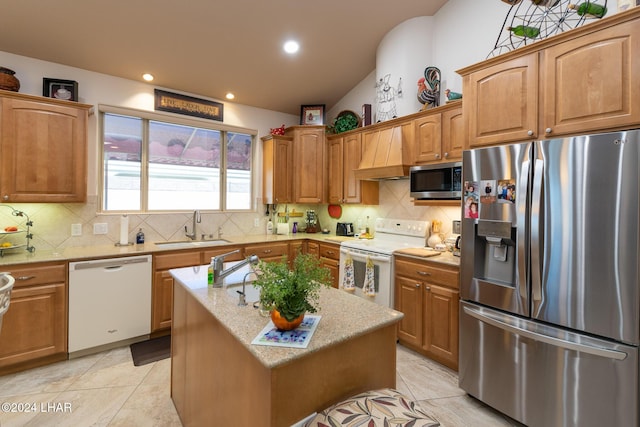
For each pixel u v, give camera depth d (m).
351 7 2.88
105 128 3.29
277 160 4.10
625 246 1.50
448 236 3.07
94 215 3.14
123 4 2.48
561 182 1.69
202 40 2.97
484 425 1.93
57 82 2.81
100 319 2.70
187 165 3.82
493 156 2.00
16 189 2.52
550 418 1.74
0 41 2.62
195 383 1.64
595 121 1.62
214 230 3.93
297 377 1.07
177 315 1.96
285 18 2.87
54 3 2.38
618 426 1.53
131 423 1.89
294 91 4.03
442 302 2.53
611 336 1.55
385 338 1.37
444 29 3.09
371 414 1.09
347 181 3.91
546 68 1.81
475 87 2.16
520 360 1.86
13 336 2.34
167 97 3.56
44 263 2.45
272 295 1.15
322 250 3.83
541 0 2.06
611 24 1.57
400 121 3.17
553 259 1.72
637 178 1.46
